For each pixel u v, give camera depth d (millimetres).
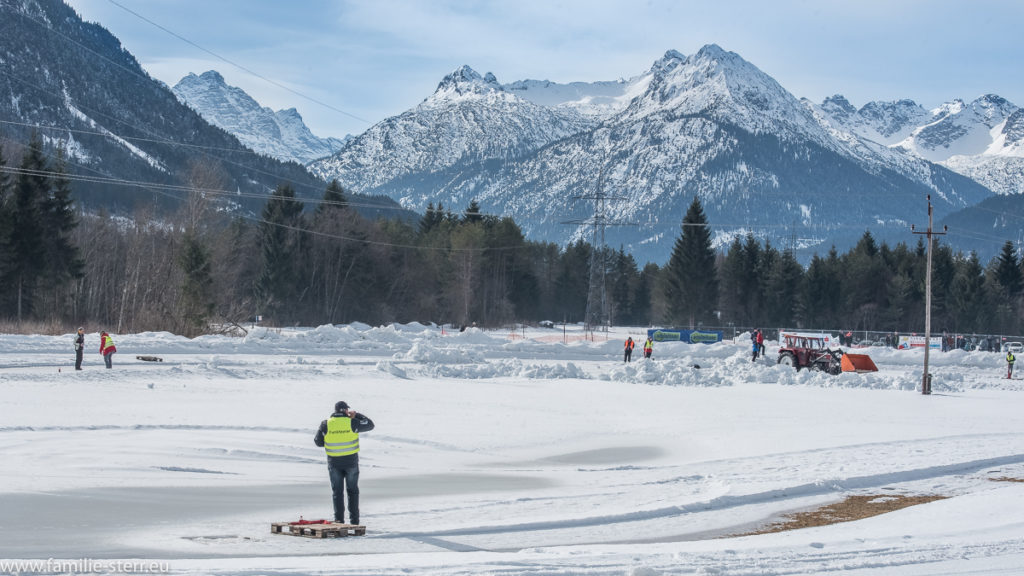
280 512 15266
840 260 130250
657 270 165000
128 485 16891
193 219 69625
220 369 39781
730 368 50562
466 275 113750
